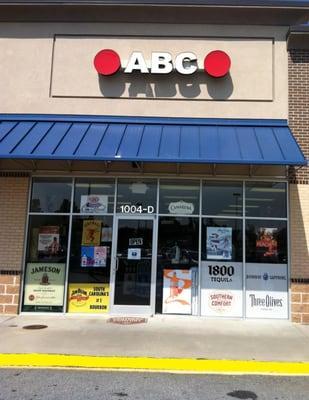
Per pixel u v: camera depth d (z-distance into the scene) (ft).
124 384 21.04
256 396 19.75
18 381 21.25
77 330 31.37
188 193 38.50
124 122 39.11
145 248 37.99
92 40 40.86
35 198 39.01
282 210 37.93
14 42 41.01
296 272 36.68
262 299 37.04
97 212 38.58
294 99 39.14
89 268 38.04
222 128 38.32
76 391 19.94
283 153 34.32
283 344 28.60
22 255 37.91
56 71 40.52
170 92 39.81
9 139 36.09
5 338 28.71
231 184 38.45
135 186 38.78
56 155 33.55
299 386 21.22
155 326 33.19
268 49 40.11
